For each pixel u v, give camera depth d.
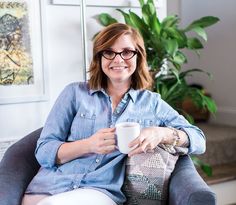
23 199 1.45
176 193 1.29
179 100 2.22
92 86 1.55
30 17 1.98
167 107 1.58
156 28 2.05
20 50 1.98
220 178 2.56
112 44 1.48
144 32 2.08
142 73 1.57
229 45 3.29
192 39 2.15
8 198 1.40
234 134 2.98
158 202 1.42
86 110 1.52
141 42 1.55
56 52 2.08
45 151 1.46
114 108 1.54
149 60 2.12
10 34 1.94
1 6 1.91
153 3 2.14
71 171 1.46
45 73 2.05
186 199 1.21
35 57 2.02
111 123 1.50
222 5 3.30
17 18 1.95
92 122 1.51
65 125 1.54
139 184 1.43
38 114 2.08
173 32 2.05
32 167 1.62
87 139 1.41
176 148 1.46
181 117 1.58
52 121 1.53
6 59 1.95
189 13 3.62
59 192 1.42
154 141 1.34
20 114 2.04
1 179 1.45
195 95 2.18
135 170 1.44
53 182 1.44
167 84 2.19
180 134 1.46
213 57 3.47
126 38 1.49
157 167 1.42
